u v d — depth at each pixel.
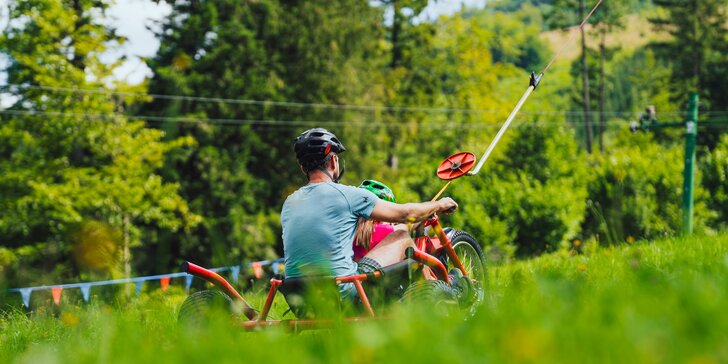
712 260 5.57
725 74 73.31
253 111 43.56
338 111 45.53
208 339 2.82
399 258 5.43
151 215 31.86
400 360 2.09
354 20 47.31
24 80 30.27
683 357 1.71
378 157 54.84
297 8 45.94
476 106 63.44
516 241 25.89
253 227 41.59
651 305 2.40
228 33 43.25
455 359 1.98
